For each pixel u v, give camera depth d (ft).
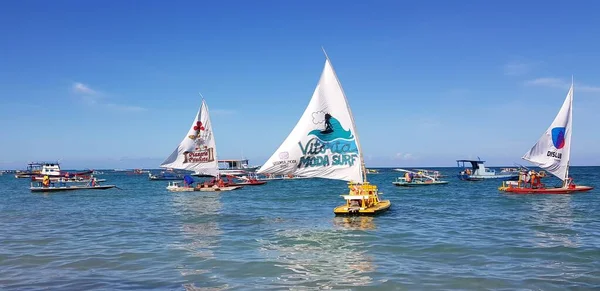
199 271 51.57
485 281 46.34
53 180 294.25
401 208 122.83
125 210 127.34
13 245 69.15
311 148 93.15
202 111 210.59
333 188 256.52
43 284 46.44
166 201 161.89
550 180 310.24
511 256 58.49
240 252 62.64
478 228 83.76
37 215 114.11
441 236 74.79
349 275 49.37
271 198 172.76
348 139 94.22
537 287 44.09
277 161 91.15
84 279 48.21
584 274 48.93
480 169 310.45
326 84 93.40
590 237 72.33
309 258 58.34
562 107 159.53
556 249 62.59
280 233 79.61
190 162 210.18
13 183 365.20
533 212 109.60
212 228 87.45
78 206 142.31
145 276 49.37
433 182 264.52
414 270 51.37
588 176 388.78
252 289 44.14
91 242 71.56
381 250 63.52
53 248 66.39
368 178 439.22
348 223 91.97
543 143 162.61
